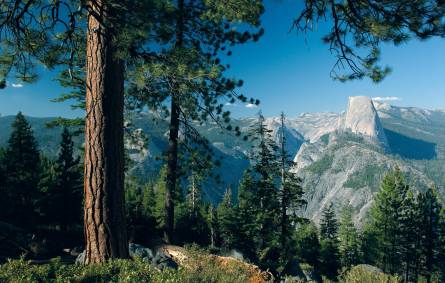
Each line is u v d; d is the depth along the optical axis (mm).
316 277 32344
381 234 57062
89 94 5734
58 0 5430
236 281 5285
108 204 5613
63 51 6367
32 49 6102
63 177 36906
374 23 5859
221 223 45094
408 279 59094
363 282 6613
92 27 5746
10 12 5582
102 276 4762
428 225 55188
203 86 12273
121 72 5898
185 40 12969
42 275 4691
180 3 10180
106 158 5641
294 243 32062
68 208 36906
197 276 5023
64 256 18719
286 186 30656
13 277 4473
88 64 5766
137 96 13344
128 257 5852
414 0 5621
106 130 5656
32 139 37062
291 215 31469
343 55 6816
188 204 48312
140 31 5105
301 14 6559
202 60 9125
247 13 8266
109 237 5586
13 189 35906
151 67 5926
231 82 13398
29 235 21438
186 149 17109
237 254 17016
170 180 17156
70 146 37562
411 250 55719
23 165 36156
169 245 16062
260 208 31812
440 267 59688
